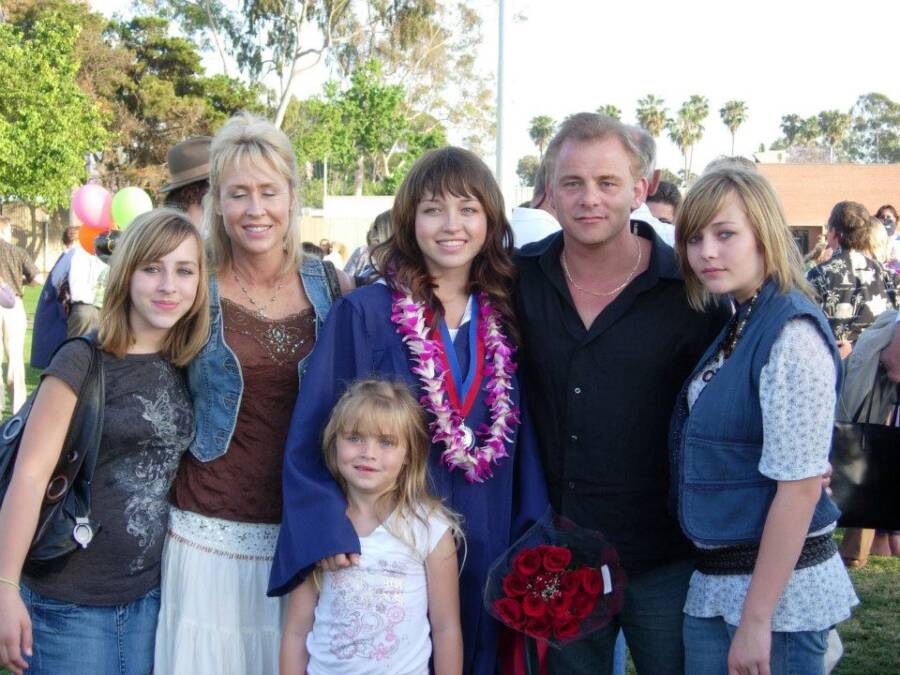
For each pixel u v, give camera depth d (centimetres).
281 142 300
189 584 294
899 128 8081
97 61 3838
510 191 968
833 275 642
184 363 292
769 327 255
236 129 299
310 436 288
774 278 262
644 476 295
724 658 271
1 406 966
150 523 287
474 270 311
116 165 3981
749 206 257
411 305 300
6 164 2808
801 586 258
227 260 308
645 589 302
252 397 298
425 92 4100
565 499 301
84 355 275
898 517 395
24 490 264
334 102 3634
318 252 491
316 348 299
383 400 277
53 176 2898
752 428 259
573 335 297
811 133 8194
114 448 279
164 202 401
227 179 294
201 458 296
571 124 293
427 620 283
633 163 291
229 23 3491
